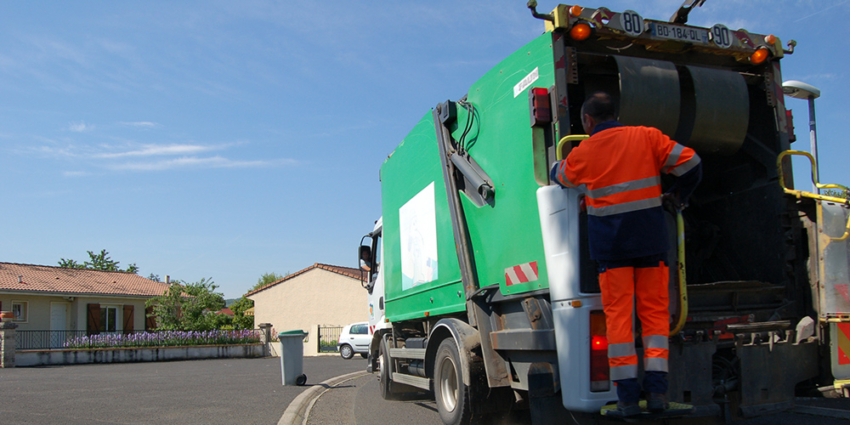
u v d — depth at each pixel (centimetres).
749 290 462
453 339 581
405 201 773
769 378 432
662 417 354
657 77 451
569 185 385
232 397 912
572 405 397
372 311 1026
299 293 4159
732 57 508
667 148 357
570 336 400
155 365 2086
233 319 4912
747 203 523
